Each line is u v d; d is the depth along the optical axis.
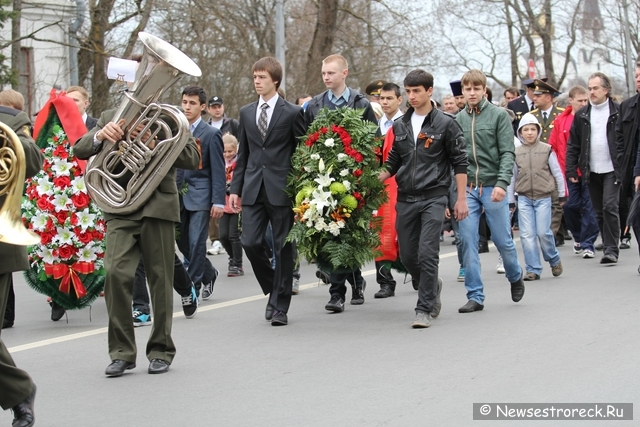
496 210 8.64
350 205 8.38
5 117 5.57
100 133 6.43
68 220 8.77
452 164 8.10
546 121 14.37
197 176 9.71
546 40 36.66
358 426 5.29
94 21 22.17
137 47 22.52
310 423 5.39
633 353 6.75
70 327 8.72
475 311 8.66
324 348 7.33
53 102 8.88
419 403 5.69
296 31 27.69
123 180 6.62
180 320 8.76
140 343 7.75
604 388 5.89
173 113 6.40
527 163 10.59
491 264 12.09
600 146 11.70
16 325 8.91
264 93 8.46
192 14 22.83
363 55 27.17
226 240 11.84
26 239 4.83
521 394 5.80
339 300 8.98
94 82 22.48
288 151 8.51
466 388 5.98
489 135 8.60
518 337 7.43
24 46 24.95
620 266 11.26
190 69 6.28
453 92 11.66
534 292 9.64
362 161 8.45
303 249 8.57
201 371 6.70
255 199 8.42
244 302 9.76
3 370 5.18
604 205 11.54
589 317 8.12
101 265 8.91
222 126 13.81
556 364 6.51
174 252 6.78
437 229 8.01
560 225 14.02
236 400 5.93
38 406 5.96
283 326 8.32
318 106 9.15
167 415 5.66
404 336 7.66
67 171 8.80
